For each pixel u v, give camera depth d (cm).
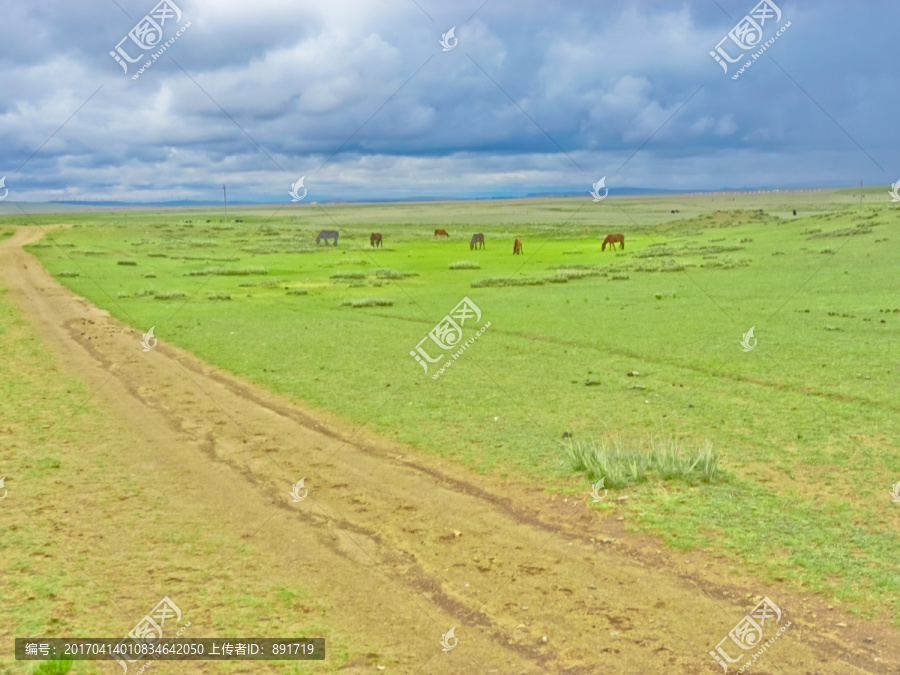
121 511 912
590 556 775
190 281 4219
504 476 1030
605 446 1086
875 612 647
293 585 719
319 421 1343
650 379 1595
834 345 1847
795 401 1360
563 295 3225
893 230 4581
